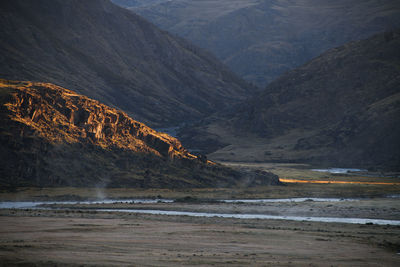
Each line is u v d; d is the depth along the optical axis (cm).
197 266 4894
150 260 5134
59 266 4547
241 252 6194
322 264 5416
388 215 13100
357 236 8712
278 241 7544
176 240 7212
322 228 10038
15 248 5491
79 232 7831
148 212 13962
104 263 4791
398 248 7319
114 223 9744
